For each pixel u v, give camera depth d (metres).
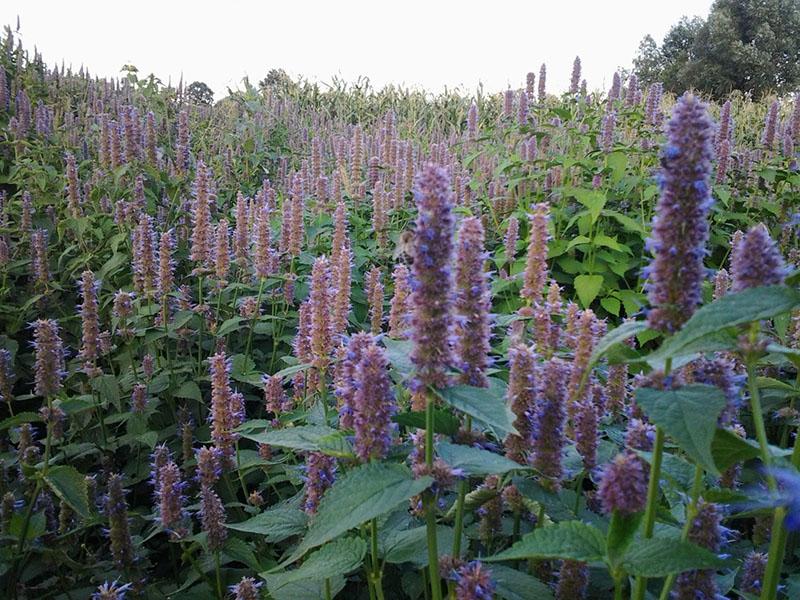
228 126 12.26
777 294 1.58
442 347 2.05
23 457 4.15
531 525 2.85
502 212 7.77
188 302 5.66
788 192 7.93
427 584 2.70
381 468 2.00
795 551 3.21
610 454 2.96
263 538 3.71
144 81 12.89
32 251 6.68
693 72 44.81
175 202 8.02
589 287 6.11
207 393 5.63
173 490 3.44
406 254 2.08
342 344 3.43
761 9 46.44
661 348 1.69
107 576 3.76
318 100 18.39
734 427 2.82
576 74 9.18
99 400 4.89
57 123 9.90
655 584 2.53
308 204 7.78
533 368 2.52
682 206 1.82
